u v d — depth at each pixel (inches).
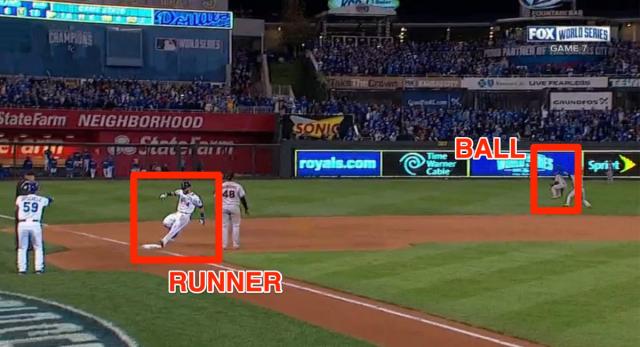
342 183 2091.5
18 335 529.7
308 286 716.7
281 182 2110.0
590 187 2037.4
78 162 2240.4
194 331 536.7
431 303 642.8
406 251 949.8
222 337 521.7
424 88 2822.3
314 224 1289.4
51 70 2534.5
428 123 2544.3
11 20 2477.9
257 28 3134.8
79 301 631.2
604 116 2600.9
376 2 3107.8
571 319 587.2
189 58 2687.0
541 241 1056.2
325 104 2566.4
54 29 2532.0
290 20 3312.0
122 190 1825.8
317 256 902.4
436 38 3508.9
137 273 772.0
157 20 2642.7
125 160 2359.7
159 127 2385.6
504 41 3068.4
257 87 2854.3
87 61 2576.3
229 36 2723.9
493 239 1085.8
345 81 2807.6
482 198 1740.9
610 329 557.9
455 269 803.4
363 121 2541.8
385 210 1523.1
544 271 789.9
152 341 509.4
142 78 2640.3
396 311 617.3
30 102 2315.5
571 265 827.4
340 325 571.2
